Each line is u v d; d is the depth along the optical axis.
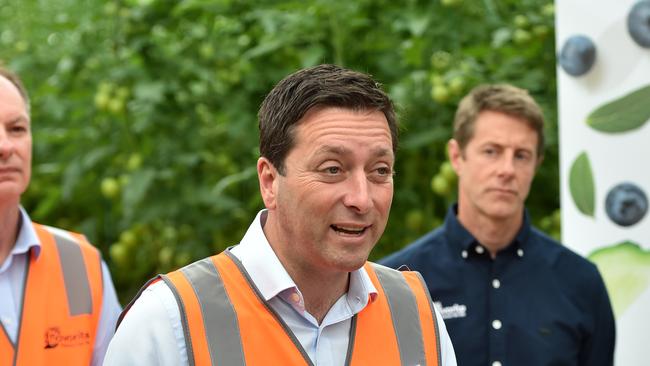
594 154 3.69
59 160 6.00
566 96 3.75
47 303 3.23
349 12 4.93
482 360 3.48
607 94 3.64
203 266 2.25
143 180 5.10
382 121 2.10
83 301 3.32
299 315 2.22
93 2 5.78
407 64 5.04
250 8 5.38
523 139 3.50
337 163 2.06
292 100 2.10
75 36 6.22
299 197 2.08
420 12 4.84
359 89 2.07
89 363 3.29
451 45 4.95
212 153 5.53
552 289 3.53
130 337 2.12
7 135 3.14
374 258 5.20
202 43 5.50
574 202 3.74
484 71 5.01
